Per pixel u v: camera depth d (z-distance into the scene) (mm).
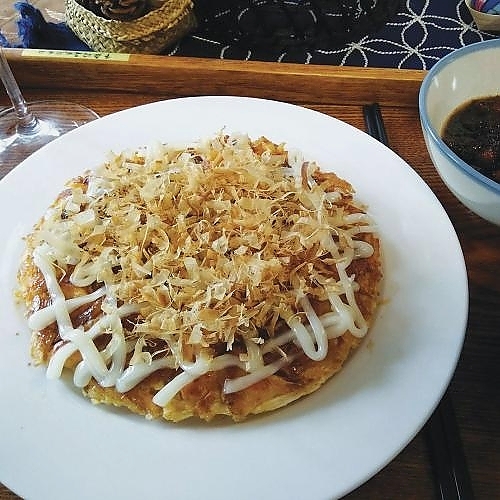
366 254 326
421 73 436
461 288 313
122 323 296
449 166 317
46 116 460
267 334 294
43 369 296
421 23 554
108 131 399
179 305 292
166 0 510
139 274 302
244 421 279
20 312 317
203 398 279
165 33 513
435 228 339
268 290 290
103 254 312
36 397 286
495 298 336
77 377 285
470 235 365
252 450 267
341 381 289
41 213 363
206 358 281
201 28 551
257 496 252
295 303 296
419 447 286
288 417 278
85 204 340
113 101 461
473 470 279
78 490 256
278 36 537
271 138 396
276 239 308
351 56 528
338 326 295
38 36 536
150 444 271
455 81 357
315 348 291
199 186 331
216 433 274
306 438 269
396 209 352
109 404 286
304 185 338
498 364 312
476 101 364
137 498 254
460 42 539
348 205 344
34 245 331
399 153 411
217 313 284
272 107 406
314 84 439
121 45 504
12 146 450
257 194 328
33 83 475
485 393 302
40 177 377
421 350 292
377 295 319
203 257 308
